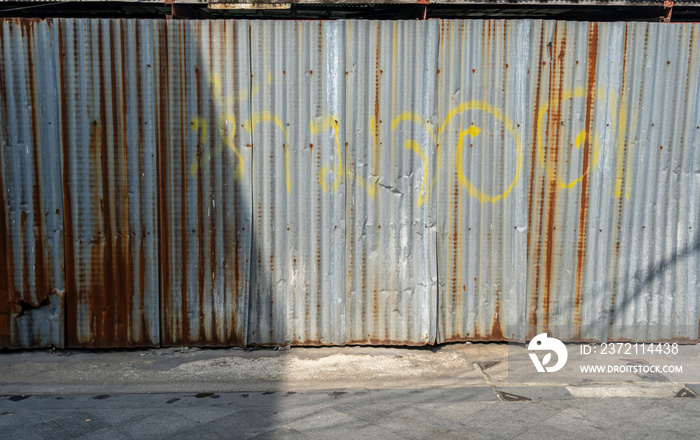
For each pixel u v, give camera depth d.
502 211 5.03
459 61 4.86
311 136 4.88
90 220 4.88
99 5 4.96
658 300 5.19
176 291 4.96
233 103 4.81
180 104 4.79
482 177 4.99
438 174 4.96
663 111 5.01
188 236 4.92
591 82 4.94
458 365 4.76
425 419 3.84
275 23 4.75
